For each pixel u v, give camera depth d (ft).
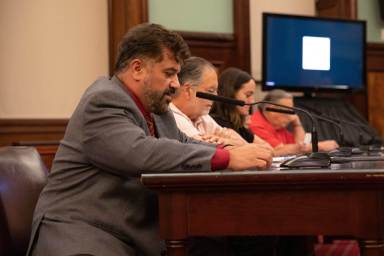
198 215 5.28
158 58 6.75
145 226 6.46
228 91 11.84
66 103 16.24
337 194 5.27
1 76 15.66
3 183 6.85
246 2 17.95
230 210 5.28
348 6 19.12
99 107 6.26
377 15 19.84
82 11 16.47
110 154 6.04
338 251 11.64
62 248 5.95
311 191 5.26
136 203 6.42
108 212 6.28
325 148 12.27
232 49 17.84
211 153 5.90
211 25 17.66
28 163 7.27
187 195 5.28
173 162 5.86
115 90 6.47
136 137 6.02
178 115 9.50
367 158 8.14
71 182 6.44
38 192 7.12
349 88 18.38
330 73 18.12
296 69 17.71
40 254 6.19
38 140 15.76
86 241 5.99
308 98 17.84
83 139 6.26
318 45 17.92
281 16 17.47
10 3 15.80
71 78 16.31
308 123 16.80
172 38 6.84
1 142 15.44
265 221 5.27
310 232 5.26
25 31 15.92
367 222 5.24
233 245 9.73
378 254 5.26
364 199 5.25
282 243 9.96
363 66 18.56
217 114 11.87
